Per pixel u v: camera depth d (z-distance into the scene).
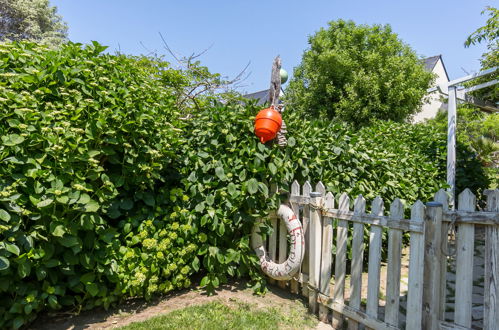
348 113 12.43
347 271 3.97
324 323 2.74
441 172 5.94
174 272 2.99
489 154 8.77
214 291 3.19
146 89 2.96
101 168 2.37
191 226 3.02
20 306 2.17
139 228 2.78
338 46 13.17
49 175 2.15
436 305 2.09
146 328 2.44
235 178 3.18
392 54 13.25
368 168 4.00
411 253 2.15
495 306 1.89
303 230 3.09
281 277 3.10
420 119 19.25
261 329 2.51
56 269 2.43
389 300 2.26
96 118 2.37
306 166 3.34
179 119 3.52
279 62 3.39
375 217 2.39
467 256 2.02
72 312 2.65
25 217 2.15
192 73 5.64
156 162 2.82
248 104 3.31
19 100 2.11
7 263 1.88
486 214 1.91
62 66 2.43
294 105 13.83
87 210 2.24
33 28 18.70
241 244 3.18
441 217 2.10
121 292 2.67
